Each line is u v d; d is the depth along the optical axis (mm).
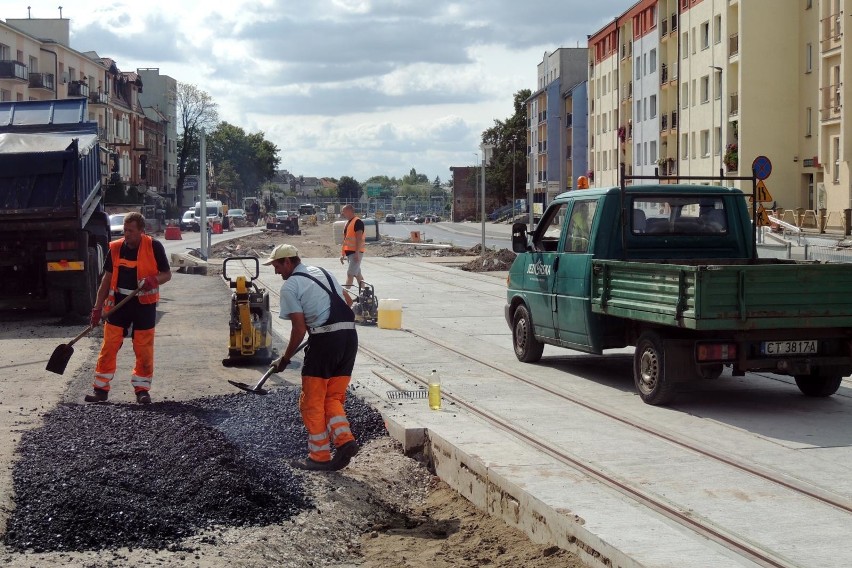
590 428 9297
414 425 9125
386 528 7270
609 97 86812
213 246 53219
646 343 10570
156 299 10391
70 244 18328
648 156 75875
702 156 63969
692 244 12367
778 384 11898
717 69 59312
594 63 92125
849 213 42562
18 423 9133
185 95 133250
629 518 6312
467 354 14250
